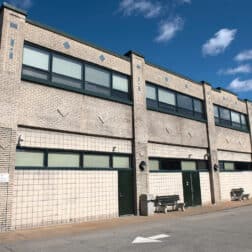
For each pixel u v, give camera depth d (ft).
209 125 80.64
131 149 59.47
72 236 36.78
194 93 78.79
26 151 44.42
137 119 60.59
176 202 64.23
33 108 45.55
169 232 38.19
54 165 47.16
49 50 49.67
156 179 63.87
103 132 54.24
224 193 82.99
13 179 41.50
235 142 91.20
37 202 43.83
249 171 96.12
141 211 57.21
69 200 47.60
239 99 97.96
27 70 46.37
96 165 53.11
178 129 71.00
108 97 56.08
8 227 40.04
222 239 33.06
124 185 56.70
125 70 61.31
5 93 42.68
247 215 54.29
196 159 75.77
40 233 38.93
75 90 51.13
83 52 54.34
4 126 41.78
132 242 32.53
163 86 69.46
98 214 51.19
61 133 48.93
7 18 44.98
